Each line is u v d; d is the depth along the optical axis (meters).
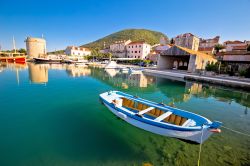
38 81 22.66
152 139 7.14
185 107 12.70
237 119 10.26
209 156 5.95
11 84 19.92
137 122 7.26
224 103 14.00
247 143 6.99
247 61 27.09
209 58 37.81
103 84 21.78
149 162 5.54
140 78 28.47
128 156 5.89
